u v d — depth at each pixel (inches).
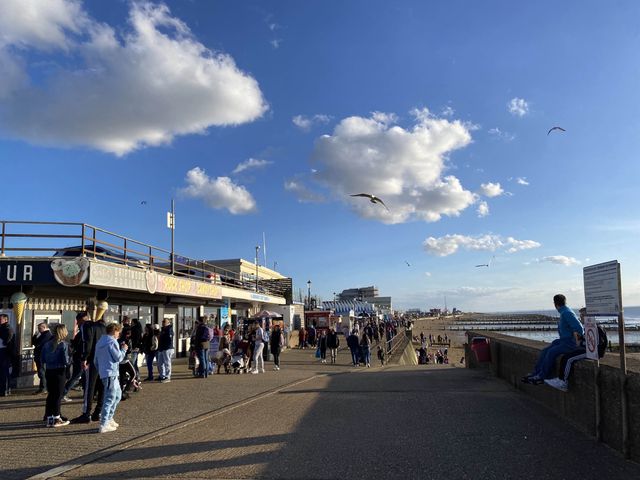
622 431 244.2
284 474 227.1
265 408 387.5
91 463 251.3
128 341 467.8
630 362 279.6
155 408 398.9
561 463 235.5
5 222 516.1
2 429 332.8
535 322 7726.4
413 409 370.0
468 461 241.1
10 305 543.5
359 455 253.9
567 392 321.1
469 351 714.2
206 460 250.8
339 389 480.4
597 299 273.0
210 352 692.1
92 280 514.9
